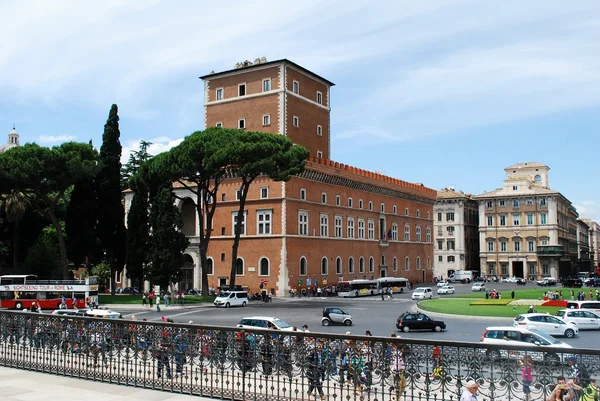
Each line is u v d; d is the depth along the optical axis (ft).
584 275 456.86
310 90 303.07
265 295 228.02
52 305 189.57
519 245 435.12
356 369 46.03
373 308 202.90
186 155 207.31
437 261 464.24
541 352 39.29
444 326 136.77
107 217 253.44
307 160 267.80
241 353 50.96
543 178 479.41
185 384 54.44
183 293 237.86
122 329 58.65
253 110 285.84
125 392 54.60
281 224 253.44
